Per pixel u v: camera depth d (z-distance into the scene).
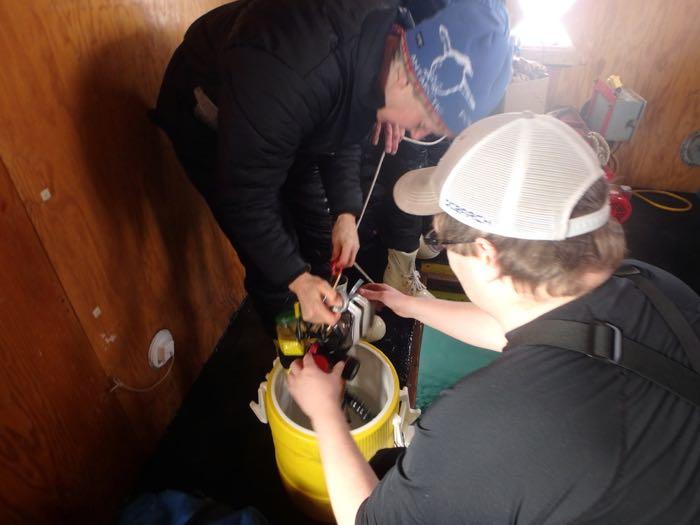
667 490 0.45
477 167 0.56
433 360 1.61
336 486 0.71
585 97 2.24
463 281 0.65
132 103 1.04
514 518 0.48
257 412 1.11
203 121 1.03
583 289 0.55
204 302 1.50
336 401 0.81
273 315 1.42
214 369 1.56
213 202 1.14
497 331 1.00
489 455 0.49
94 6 0.90
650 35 2.01
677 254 1.96
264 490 1.25
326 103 0.82
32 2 0.78
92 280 1.00
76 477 1.05
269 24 0.78
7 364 0.83
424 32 0.68
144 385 1.25
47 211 0.86
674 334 0.53
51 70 0.83
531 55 1.94
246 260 1.24
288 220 1.29
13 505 0.90
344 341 1.07
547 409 0.48
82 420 1.04
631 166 2.33
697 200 2.27
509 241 0.54
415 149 1.63
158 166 1.16
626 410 0.47
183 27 1.19
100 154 0.97
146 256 1.17
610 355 0.50
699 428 0.47
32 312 0.86
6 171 0.77
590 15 2.04
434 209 0.66
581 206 0.52
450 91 0.69
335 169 1.28
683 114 2.13
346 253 1.25
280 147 0.83
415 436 0.57
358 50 0.77
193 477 1.28
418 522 0.53
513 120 0.58
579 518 0.46
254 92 0.77
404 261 1.72
